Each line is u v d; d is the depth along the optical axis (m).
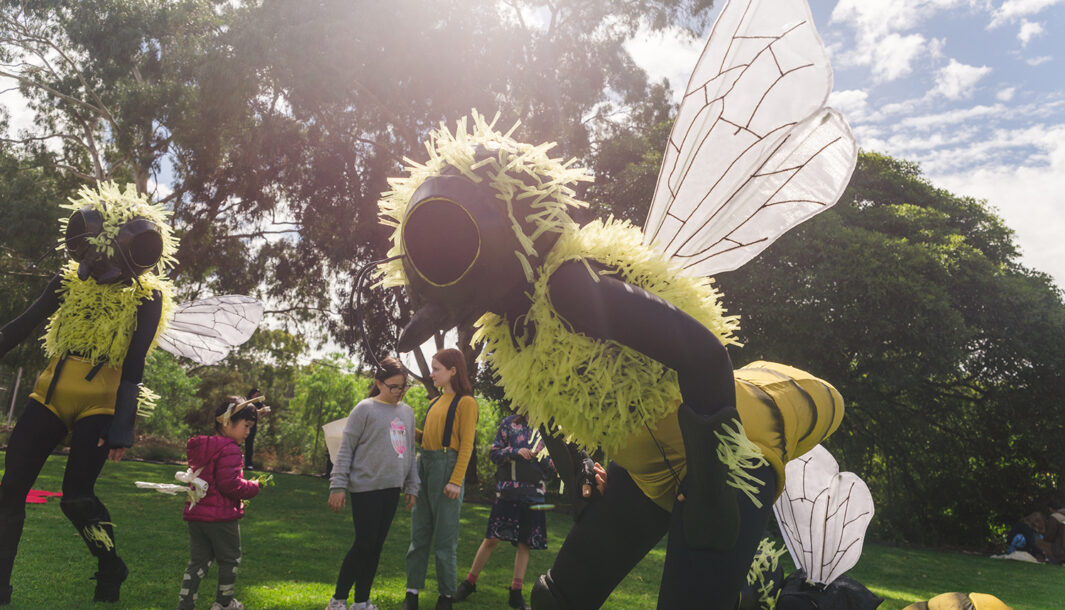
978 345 16.81
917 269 15.52
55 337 3.98
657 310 1.78
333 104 18.84
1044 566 12.80
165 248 4.29
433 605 4.90
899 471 18.12
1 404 29.97
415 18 17.61
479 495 18.22
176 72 19.39
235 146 20.56
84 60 21.92
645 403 1.93
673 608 1.91
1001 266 17.95
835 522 2.98
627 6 19.92
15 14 22.30
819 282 14.42
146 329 4.02
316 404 21.78
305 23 17.27
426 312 1.73
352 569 4.24
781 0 2.04
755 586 2.78
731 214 2.14
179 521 7.59
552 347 1.82
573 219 1.93
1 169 23.02
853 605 2.77
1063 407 16.58
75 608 3.97
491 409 20.23
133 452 18.64
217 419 4.19
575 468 2.41
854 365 16.06
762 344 14.45
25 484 3.80
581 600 2.39
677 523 1.98
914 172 19.25
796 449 2.36
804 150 2.07
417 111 19.09
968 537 17.91
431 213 1.65
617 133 20.64
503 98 19.55
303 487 14.19
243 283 21.95
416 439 4.93
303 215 20.77
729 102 2.12
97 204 4.04
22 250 21.22
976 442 17.67
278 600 4.65
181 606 3.96
